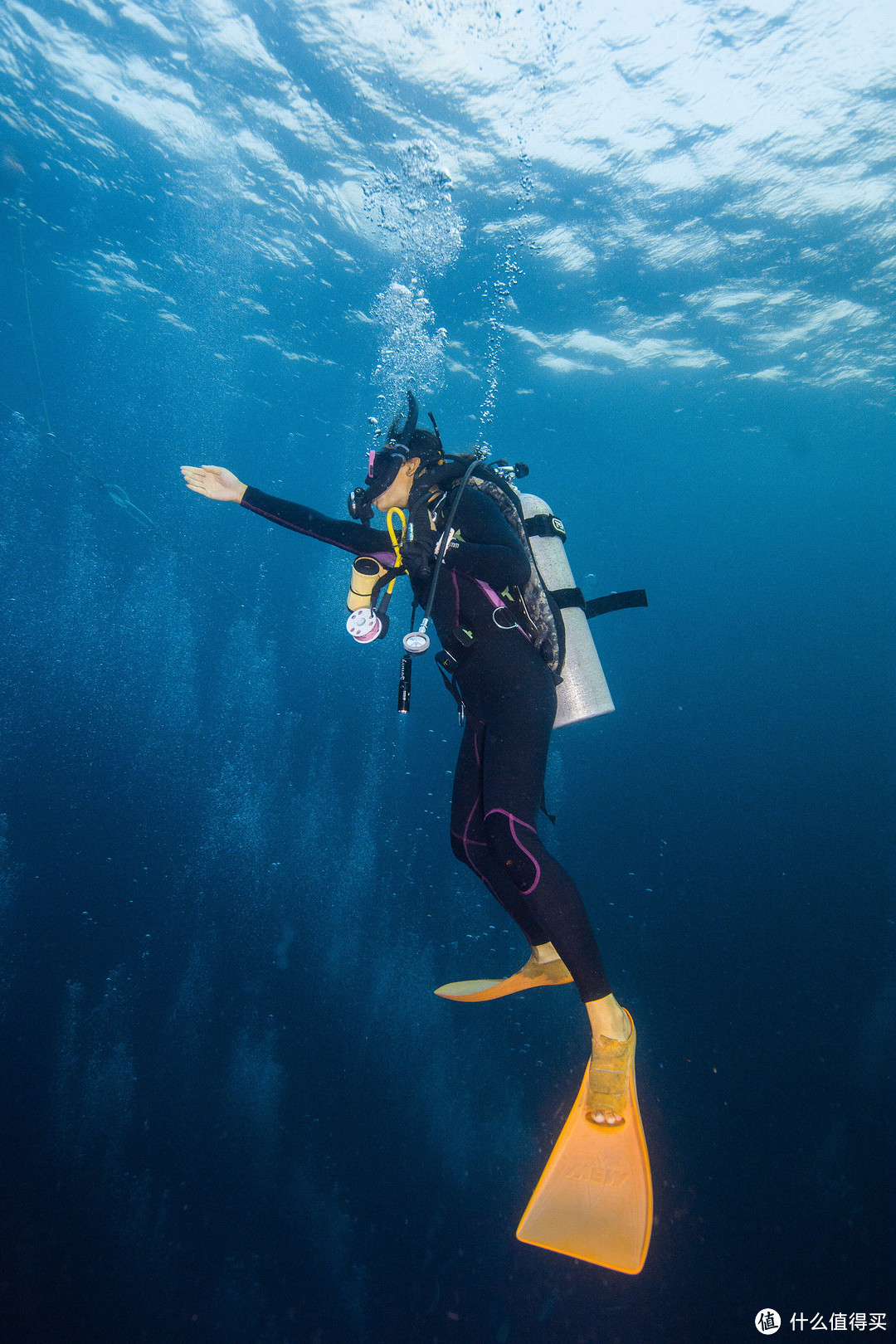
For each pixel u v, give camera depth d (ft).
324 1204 9.64
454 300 54.13
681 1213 9.83
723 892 23.26
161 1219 9.16
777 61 32.63
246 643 61.72
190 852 21.29
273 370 81.35
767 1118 12.00
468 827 6.73
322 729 39.99
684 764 42.16
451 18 31.37
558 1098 12.01
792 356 64.44
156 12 34.19
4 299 79.77
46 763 27.43
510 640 6.45
